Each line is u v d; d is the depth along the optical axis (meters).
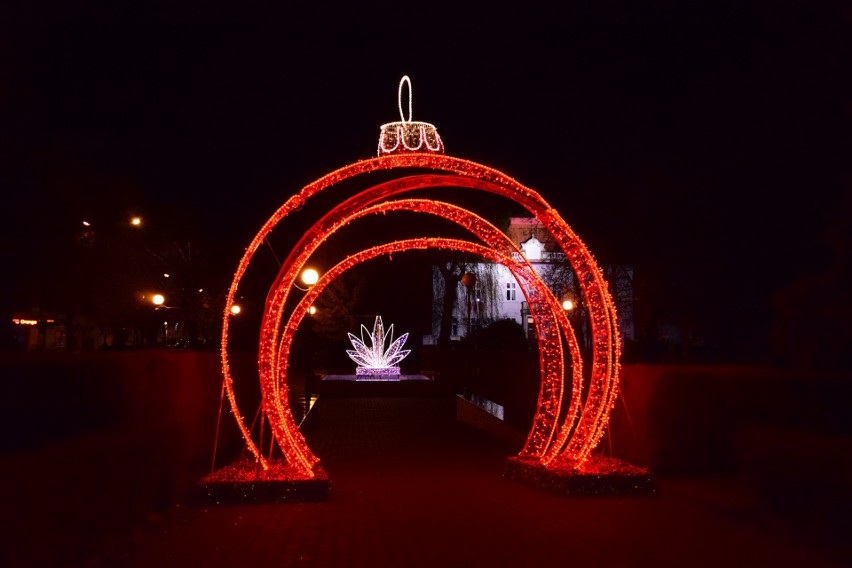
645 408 9.42
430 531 6.84
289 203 8.66
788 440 7.03
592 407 9.17
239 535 6.72
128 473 6.53
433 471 10.48
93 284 21.33
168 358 8.80
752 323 18.28
